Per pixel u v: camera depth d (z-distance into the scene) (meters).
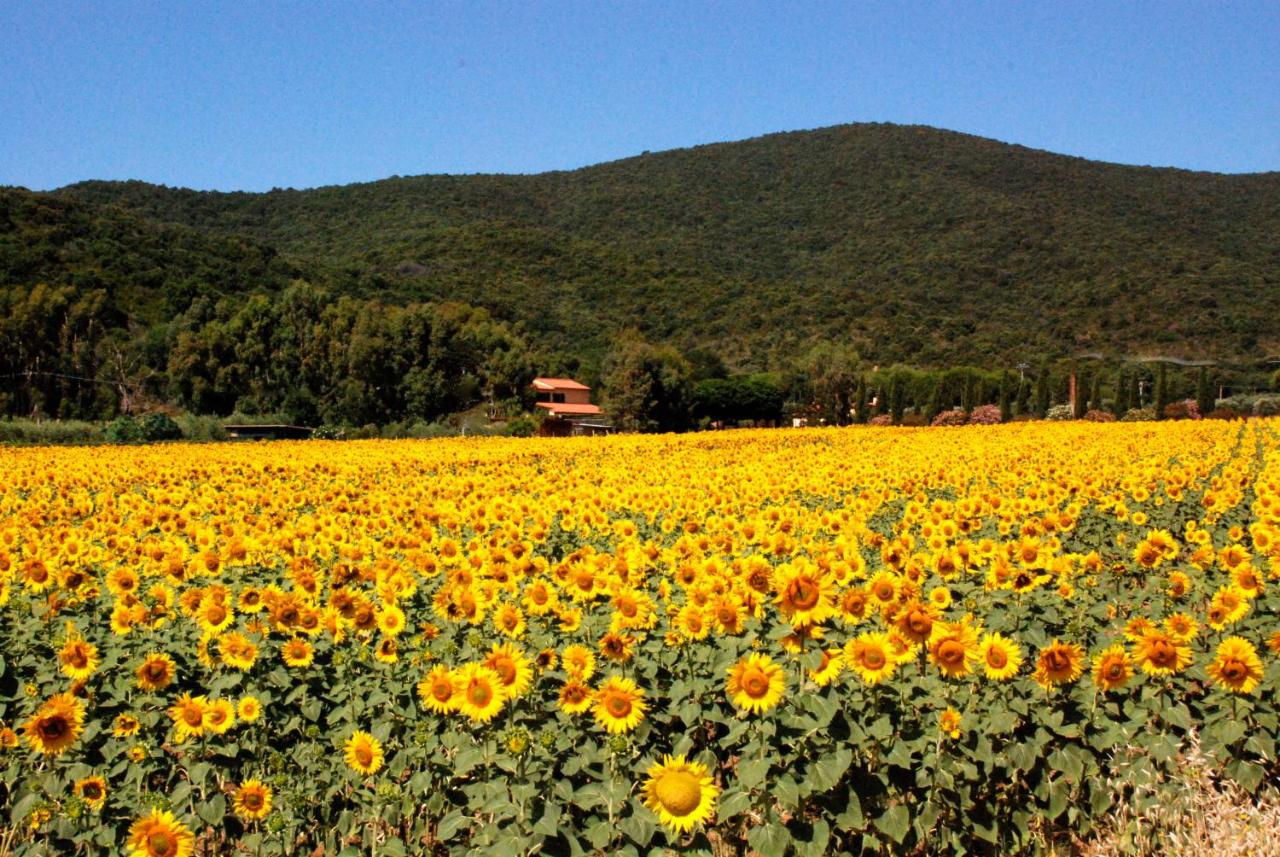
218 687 6.79
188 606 8.12
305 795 5.99
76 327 68.31
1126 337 98.25
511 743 5.44
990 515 13.30
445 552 10.30
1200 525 13.21
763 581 6.62
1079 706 6.54
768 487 16.14
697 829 5.47
